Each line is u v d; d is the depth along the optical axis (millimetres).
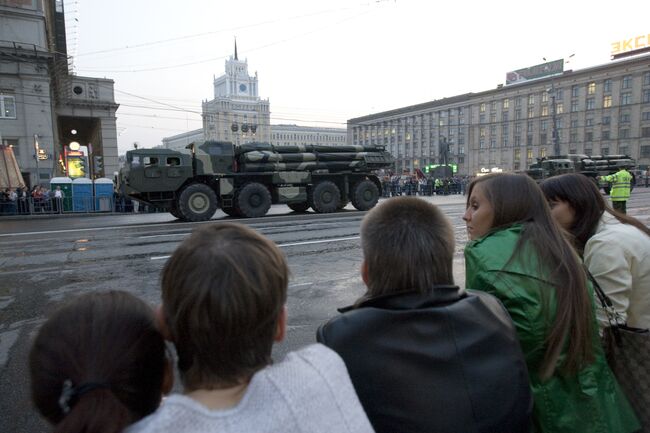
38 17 28297
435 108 102062
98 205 21141
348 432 940
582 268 1532
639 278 1868
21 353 3975
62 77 33031
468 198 1857
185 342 965
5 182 19922
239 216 17219
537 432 1468
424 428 1106
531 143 84812
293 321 4762
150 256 8469
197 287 924
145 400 926
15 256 8633
